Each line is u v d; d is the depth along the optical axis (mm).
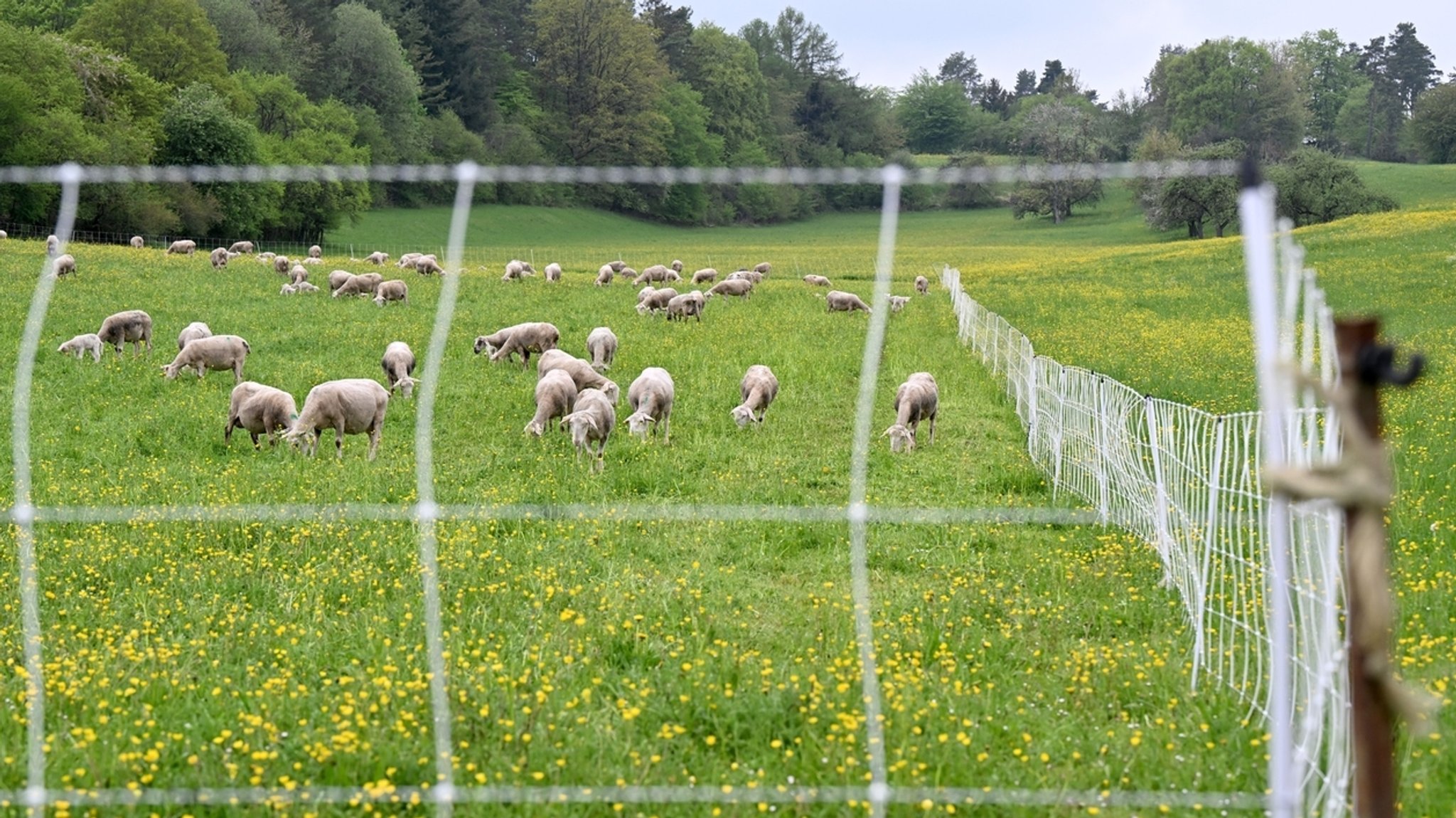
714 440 18250
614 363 25625
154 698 7750
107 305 31062
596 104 118312
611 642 8961
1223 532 9281
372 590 10461
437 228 79312
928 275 56812
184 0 82062
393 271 43844
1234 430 8977
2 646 8695
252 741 6934
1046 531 13070
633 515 13102
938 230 108250
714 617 9703
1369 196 82562
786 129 141750
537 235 81062
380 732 7055
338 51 101938
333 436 18703
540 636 9172
